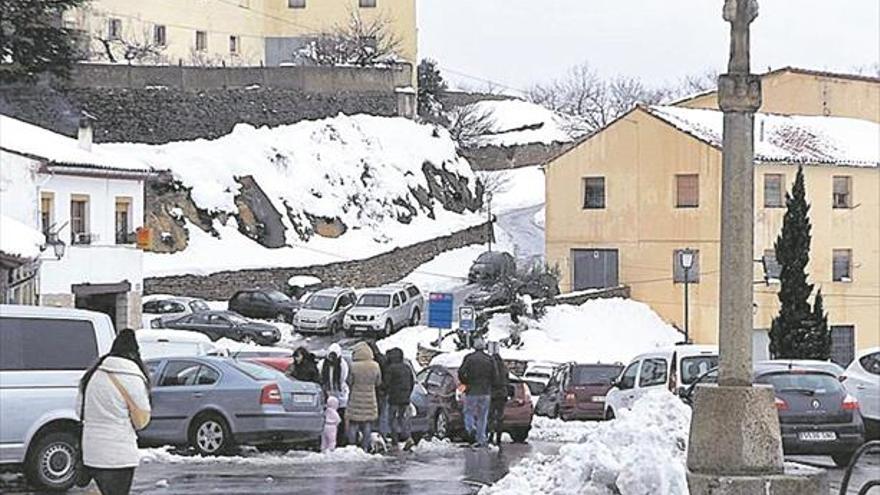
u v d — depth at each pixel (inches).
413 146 3666.3
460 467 1052.5
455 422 1384.1
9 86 3095.5
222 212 3102.9
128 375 623.5
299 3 3905.0
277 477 952.3
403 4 3922.2
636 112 2859.3
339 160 3440.0
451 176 3757.4
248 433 1095.0
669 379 1262.3
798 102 3336.6
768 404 547.8
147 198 2945.4
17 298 1801.2
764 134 2886.3
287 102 3531.0
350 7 3917.3
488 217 3759.8
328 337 2628.0
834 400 1045.8
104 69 3336.6
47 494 841.5
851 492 882.8
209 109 3427.7
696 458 551.5
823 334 2009.1
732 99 552.4
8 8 2746.1
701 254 2773.1
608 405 1358.3
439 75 4448.8
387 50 3875.5
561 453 776.9
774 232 2741.1
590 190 2913.4
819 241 2829.7
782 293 2025.1
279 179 3272.6
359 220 3366.1
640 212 2851.9
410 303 2738.7
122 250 2053.4
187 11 3722.9
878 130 3090.6
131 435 625.3
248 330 2472.9
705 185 2770.7
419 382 1459.2
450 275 3326.8
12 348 840.9
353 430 1177.4
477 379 1243.8
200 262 2955.2
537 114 4936.0
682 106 3329.2
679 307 2795.3
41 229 1866.4
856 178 2876.5
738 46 558.3
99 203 2015.3
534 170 4626.0
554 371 2070.6
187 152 3206.2
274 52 3902.6
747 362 553.9
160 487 877.8
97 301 2041.1
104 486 620.7
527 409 1403.8
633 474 625.6
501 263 2933.1
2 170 1851.6
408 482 927.7
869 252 2888.8
